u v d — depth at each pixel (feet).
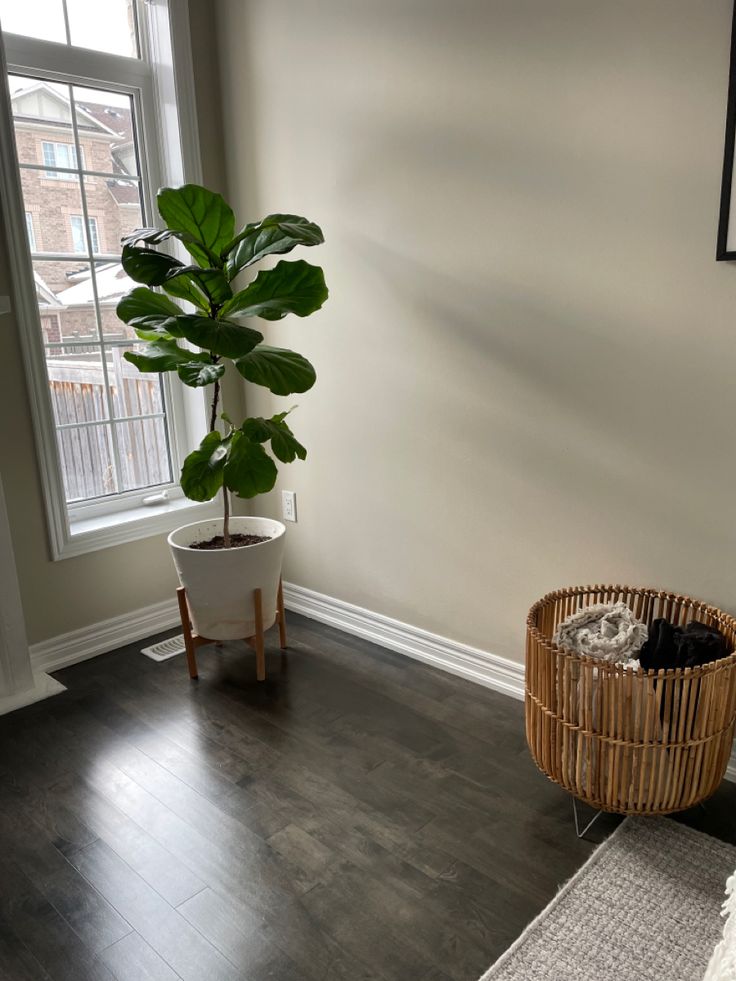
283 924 4.92
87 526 8.67
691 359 5.87
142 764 6.64
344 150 7.88
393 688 7.85
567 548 6.97
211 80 8.95
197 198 6.91
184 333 6.49
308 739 6.95
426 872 5.33
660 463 6.20
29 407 7.89
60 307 8.41
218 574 7.54
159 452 9.66
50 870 5.44
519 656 7.57
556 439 6.82
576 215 6.29
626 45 5.74
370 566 8.80
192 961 4.67
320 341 8.62
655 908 4.93
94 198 8.57
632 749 5.22
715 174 5.49
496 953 4.67
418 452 7.97
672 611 6.28
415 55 7.05
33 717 7.44
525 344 6.86
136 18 8.62
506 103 6.52
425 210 7.32
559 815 5.88
